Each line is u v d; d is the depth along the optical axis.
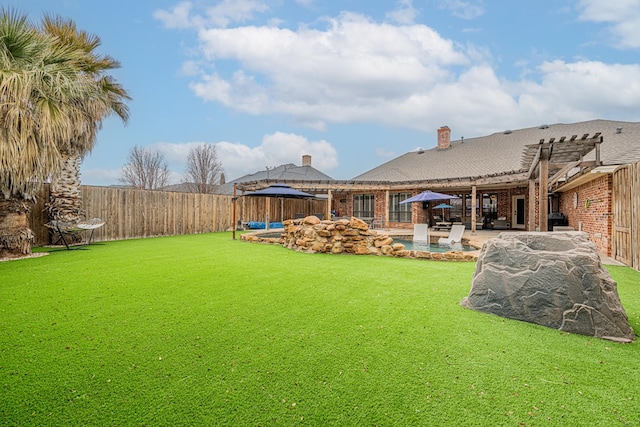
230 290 5.13
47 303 4.39
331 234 9.50
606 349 3.18
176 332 3.46
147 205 14.62
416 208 21.52
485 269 4.33
